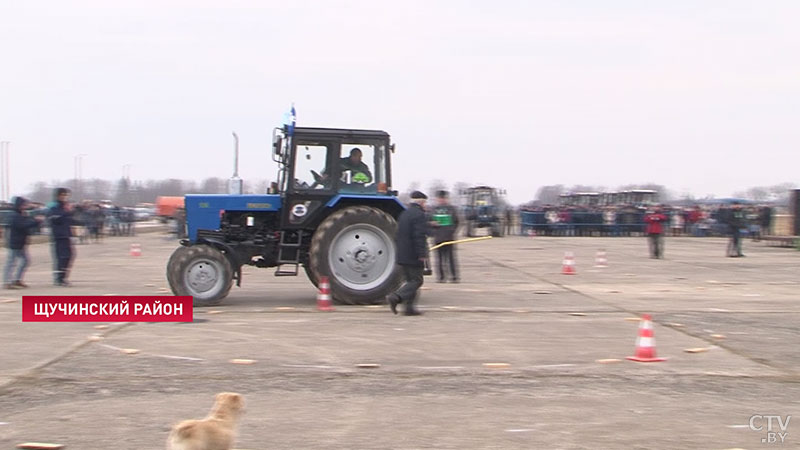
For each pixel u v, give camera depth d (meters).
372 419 7.06
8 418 7.02
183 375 8.62
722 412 7.36
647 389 8.20
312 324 12.01
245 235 14.48
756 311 13.79
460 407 7.46
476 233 51.09
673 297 15.92
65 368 8.88
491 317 12.87
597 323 12.30
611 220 49.81
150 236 51.84
